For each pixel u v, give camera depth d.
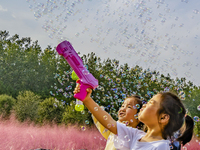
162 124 1.05
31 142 4.17
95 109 1.21
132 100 1.64
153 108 1.06
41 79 17.88
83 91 1.11
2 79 18.78
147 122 1.07
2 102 10.53
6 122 6.55
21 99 10.63
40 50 19.91
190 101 8.31
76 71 1.11
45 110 9.98
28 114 9.95
